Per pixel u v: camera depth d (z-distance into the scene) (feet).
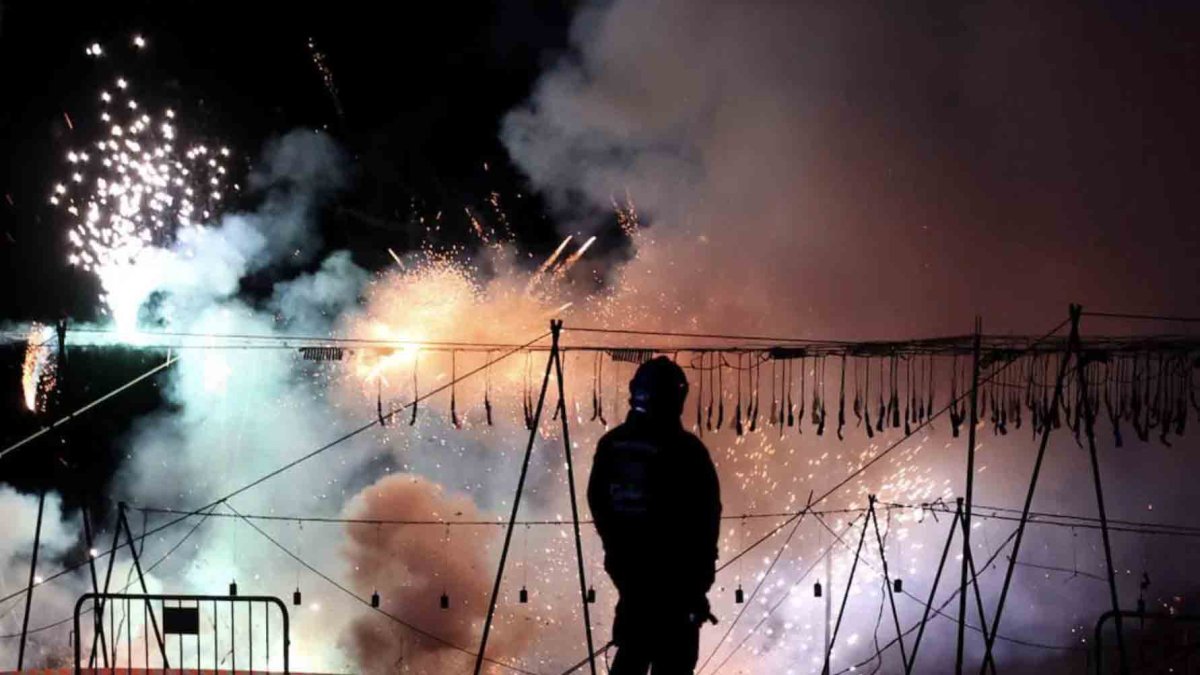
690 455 28.02
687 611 27.81
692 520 27.78
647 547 27.78
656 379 28.60
